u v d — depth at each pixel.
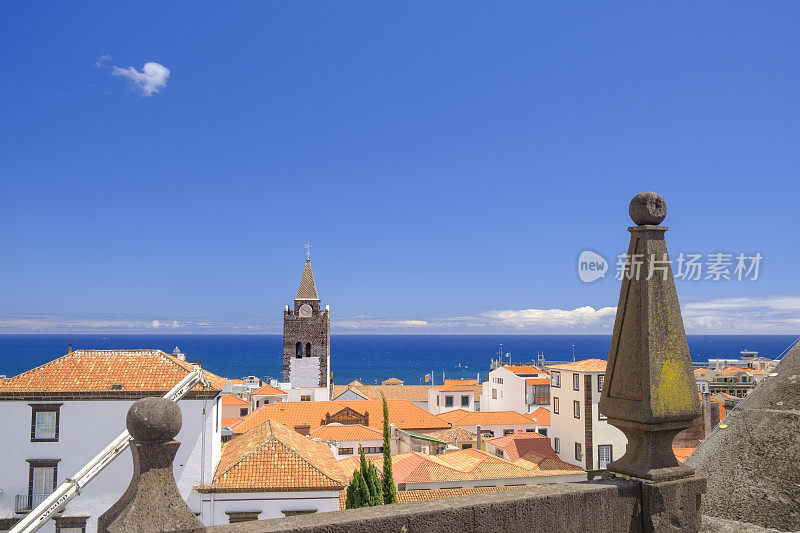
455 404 92.38
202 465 29.31
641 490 4.90
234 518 28.69
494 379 89.31
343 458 48.41
